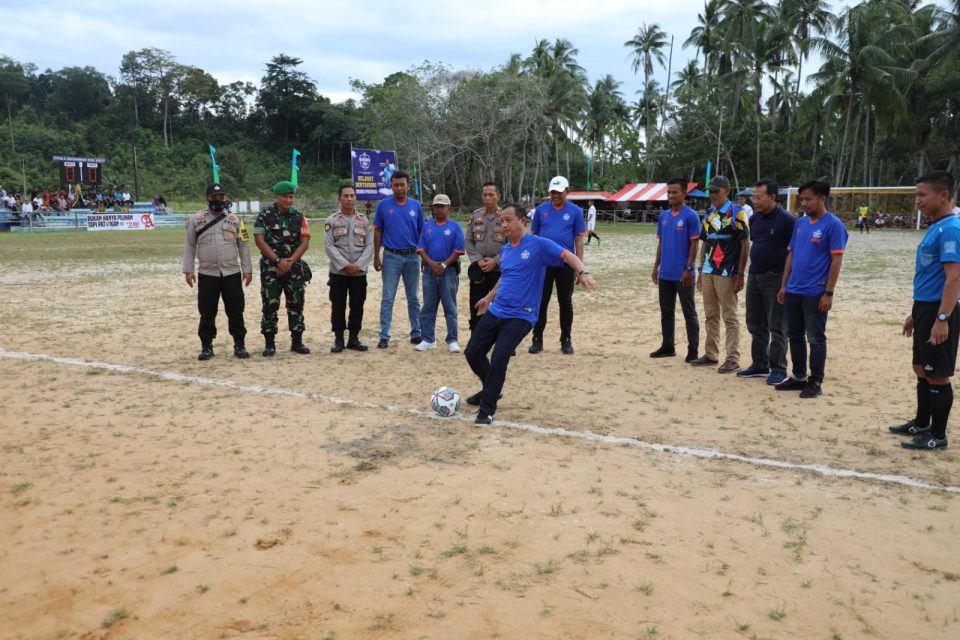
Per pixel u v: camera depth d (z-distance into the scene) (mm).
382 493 4246
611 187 78562
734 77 54469
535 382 7105
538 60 68312
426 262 8508
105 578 3275
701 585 3213
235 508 4027
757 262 7098
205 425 5574
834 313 11484
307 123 101000
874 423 5742
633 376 7379
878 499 4215
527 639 2803
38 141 82438
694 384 7051
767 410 6125
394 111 53656
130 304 12438
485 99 53312
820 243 6391
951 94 45781
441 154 54625
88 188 56906
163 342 9117
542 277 5852
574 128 63156
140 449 5012
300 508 4027
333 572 3320
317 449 5027
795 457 4941
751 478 4539
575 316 11539
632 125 82312
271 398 6418
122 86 99000
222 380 7105
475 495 4219
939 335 4844
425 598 3098
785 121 64438
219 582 3234
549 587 3189
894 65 47219
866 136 49531
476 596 3113
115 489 4301
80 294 13750
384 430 5477
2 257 22234
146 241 30969
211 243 7949
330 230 8414
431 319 8750
